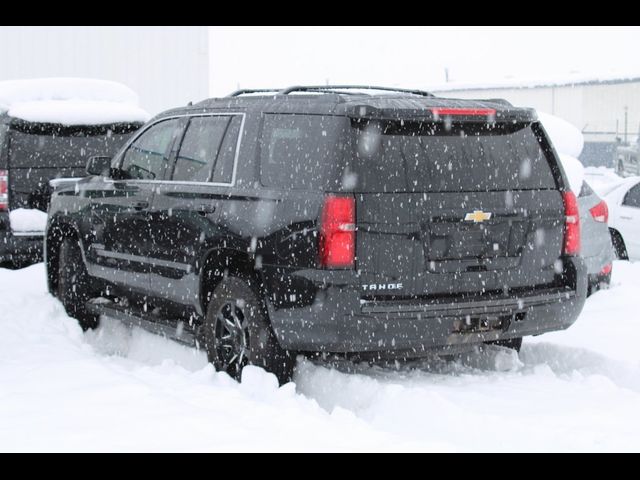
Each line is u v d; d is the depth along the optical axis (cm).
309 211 626
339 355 675
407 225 627
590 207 1050
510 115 664
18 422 552
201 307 720
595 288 1056
